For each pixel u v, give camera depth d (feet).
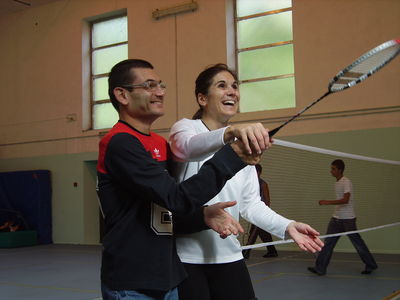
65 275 24.47
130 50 42.37
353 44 32.96
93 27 46.26
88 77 45.85
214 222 5.74
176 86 39.63
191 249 6.68
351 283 19.62
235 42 38.42
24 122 48.52
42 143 47.16
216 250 6.74
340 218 21.54
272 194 23.99
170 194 4.65
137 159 4.85
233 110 7.39
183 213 4.68
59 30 47.09
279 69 36.60
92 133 44.19
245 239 13.58
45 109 47.32
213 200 6.89
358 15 32.91
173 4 40.32
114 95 5.66
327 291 18.15
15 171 45.98
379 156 31.53
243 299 6.84
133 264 5.04
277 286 19.48
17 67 49.42
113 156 4.97
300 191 24.25
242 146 4.50
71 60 46.16
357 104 32.45
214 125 7.50
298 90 34.68
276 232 7.05
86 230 44.04
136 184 4.81
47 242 44.65
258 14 37.76
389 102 31.40
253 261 27.48
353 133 32.45
